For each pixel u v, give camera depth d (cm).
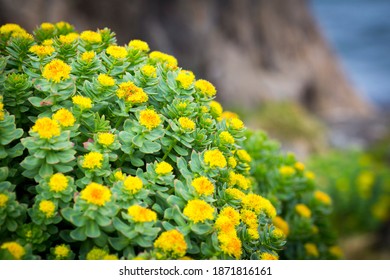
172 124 86
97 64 89
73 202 82
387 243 218
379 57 1127
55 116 82
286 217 113
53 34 100
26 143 81
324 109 513
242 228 86
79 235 79
